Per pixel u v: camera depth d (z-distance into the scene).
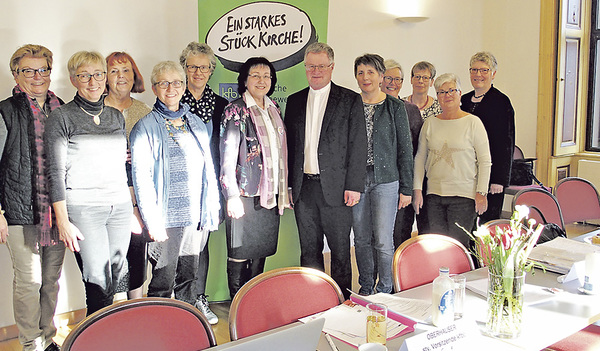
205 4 3.48
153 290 3.18
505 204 5.94
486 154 3.59
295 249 3.81
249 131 3.30
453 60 5.61
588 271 2.08
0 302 3.26
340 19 4.70
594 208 3.84
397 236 4.05
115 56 3.26
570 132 5.89
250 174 3.32
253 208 3.37
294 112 3.42
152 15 3.65
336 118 3.35
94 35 3.44
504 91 6.04
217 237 3.68
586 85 5.95
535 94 5.80
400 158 3.67
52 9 3.28
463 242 3.67
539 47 5.70
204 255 3.60
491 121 3.86
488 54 3.89
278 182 3.40
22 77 2.88
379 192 3.60
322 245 3.59
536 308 1.94
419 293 2.08
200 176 3.16
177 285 3.32
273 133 3.37
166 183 3.04
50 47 3.29
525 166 5.26
